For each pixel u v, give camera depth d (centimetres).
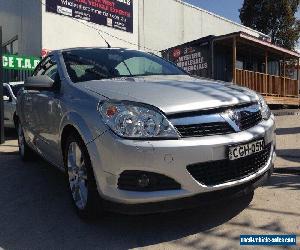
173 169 306
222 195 324
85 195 359
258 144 343
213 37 1611
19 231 358
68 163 389
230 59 1811
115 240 330
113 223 364
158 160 304
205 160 312
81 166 366
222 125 326
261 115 369
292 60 2250
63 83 414
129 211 315
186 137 313
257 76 1728
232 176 328
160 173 306
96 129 325
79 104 358
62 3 1377
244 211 378
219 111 329
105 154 317
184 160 307
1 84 845
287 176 505
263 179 357
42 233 351
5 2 1639
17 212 404
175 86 360
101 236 339
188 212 379
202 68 1675
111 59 463
